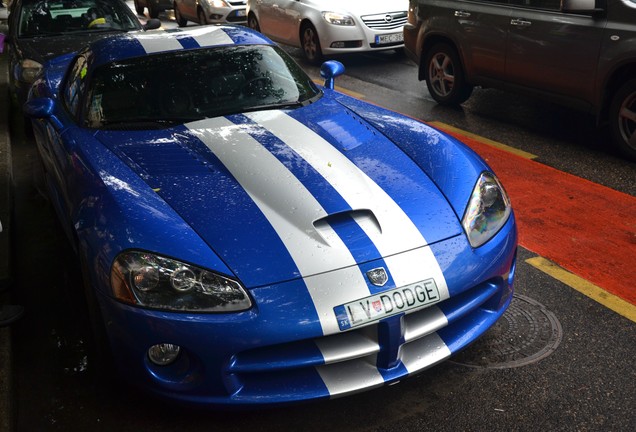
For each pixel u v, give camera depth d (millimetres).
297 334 2363
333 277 2447
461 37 6613
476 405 2666
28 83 6355
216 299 2393
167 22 16188
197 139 3232
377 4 9273
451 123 6535
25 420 2771
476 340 3002
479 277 2656
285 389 2461
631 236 4074
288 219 2631
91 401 2848
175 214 2650
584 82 5465
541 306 3355
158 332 2402
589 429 2510
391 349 2467
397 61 9570
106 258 2523
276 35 10555
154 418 2713
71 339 3342
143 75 3742
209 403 2469
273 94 3736
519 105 7082
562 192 4773
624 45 5078
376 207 2717
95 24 7195
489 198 2924
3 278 3809
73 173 3154
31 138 6863
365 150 3148
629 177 4996
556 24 5574
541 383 2771
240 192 2775
